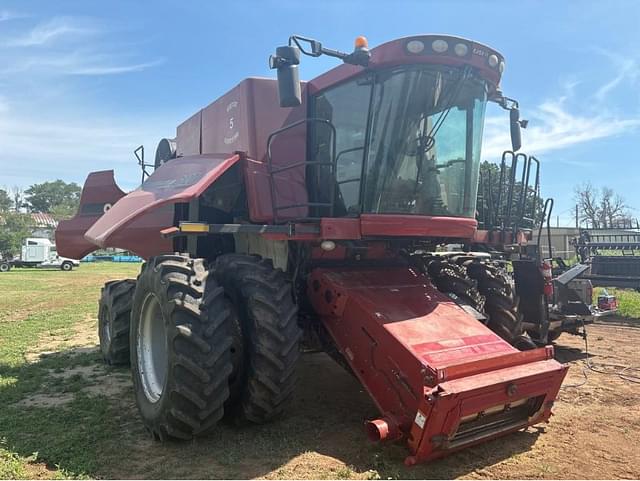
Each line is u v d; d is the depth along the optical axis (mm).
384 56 4547
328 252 5148
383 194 4660
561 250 23375
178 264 4191
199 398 3791
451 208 5000
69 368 6684
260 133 5160
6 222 49000
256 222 4969
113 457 3824
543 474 3588
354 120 4859
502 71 4906
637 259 12531
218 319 3924
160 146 8031
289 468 3635
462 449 3764
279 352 4074
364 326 4145
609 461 3812
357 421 4559
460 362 3598
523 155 5773
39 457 3820
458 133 4938
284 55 4047
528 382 3721
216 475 3541
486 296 5781
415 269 5633
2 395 5367
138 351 4523
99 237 4578
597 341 8594
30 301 15633
